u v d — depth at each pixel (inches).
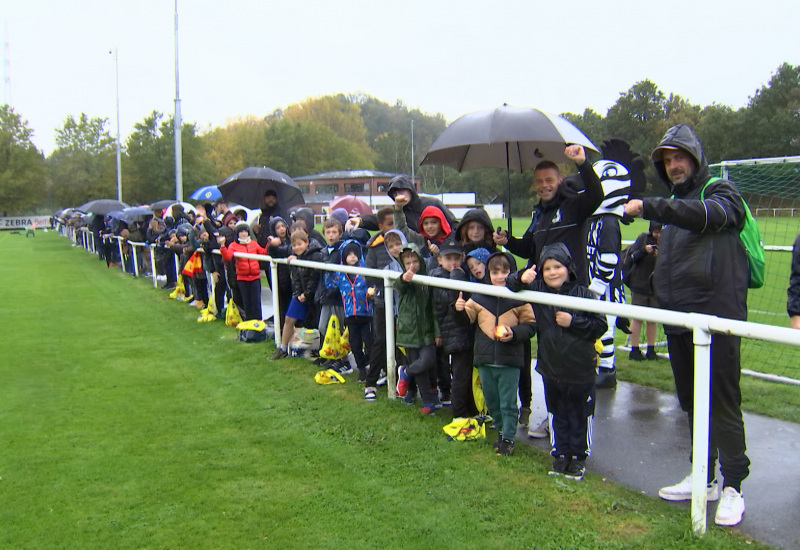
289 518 128.6
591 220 221.3
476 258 173.2
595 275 217.6
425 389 190.1
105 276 625.0
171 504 135.5
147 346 297.4
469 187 1982.0
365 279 224.5
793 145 1708.9
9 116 2197.3
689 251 122.5
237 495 139.3
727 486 123.0
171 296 456.8
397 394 205.2
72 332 333.1
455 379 173.0
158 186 1614.2
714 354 119.0
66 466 156.5
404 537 119.5
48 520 129.3
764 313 366.6
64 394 219.8
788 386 212.8
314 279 249.3
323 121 3592.5
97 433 180.1
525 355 182.9
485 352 158.1
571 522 122.9
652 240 255.4
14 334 328.5
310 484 144.4
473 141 175.9
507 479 143.3
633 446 162.2
